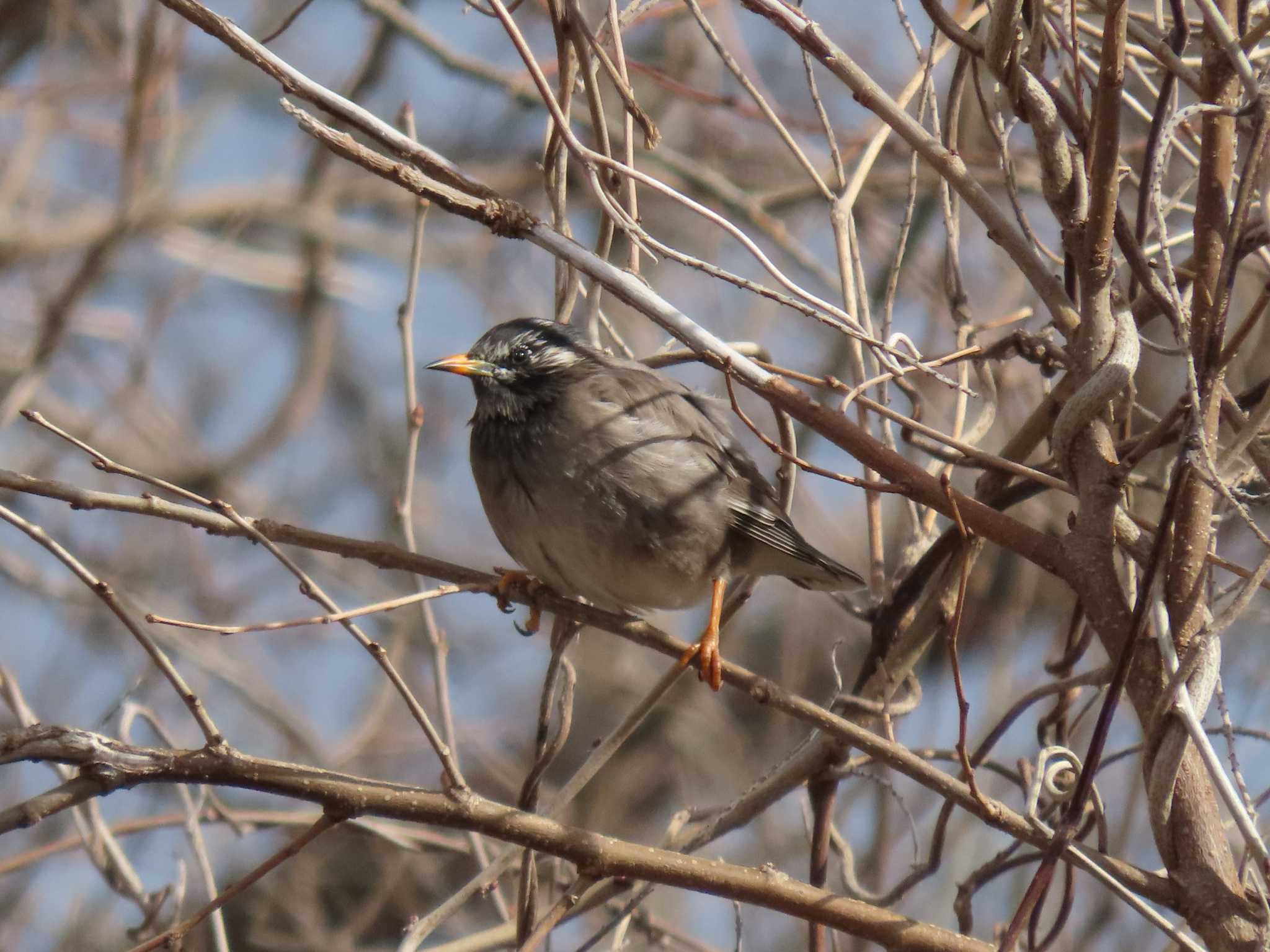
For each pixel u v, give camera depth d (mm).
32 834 14891
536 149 18922
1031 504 14508
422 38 15164
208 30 7258
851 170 15664
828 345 16250
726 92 16953
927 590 9977
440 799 6863
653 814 17016
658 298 7395
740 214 15273
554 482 9883
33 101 16531
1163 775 6598
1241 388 12844
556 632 9008
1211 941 6539
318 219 17734
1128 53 8641
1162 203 8867
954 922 13047
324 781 6734
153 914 9828
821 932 9109
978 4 9789
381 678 17453
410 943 8312
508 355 10320
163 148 16234
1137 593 7449
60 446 18125
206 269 16766
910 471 7152
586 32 8117
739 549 10516
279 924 15148
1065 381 8562
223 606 17719
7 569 16375
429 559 7895
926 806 13945
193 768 6559
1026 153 14914
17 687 9656
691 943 11484
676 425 10234
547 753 8570
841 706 9359
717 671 8883
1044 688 8617
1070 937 12656
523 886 8484
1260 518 13430
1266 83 6305
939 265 15016
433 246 18734
